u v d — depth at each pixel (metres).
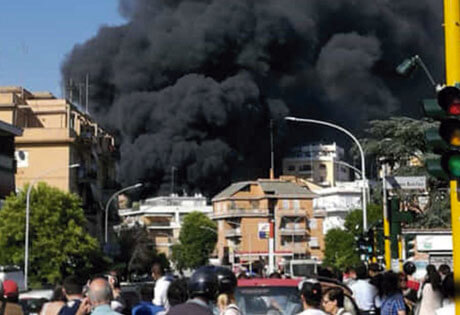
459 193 7.95
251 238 105.00
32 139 66.44
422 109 8.07
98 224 73.75
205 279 6.44
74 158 68.75
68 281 8.70
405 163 40.41
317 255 106.38
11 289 8.79
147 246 87.62
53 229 51.28
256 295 9.40
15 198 51.59
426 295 10.98
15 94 72.50
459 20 8.46
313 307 7.30
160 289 11.73
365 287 12.68
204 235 105.25
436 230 34.50
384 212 21.53
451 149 7.77
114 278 12.10
